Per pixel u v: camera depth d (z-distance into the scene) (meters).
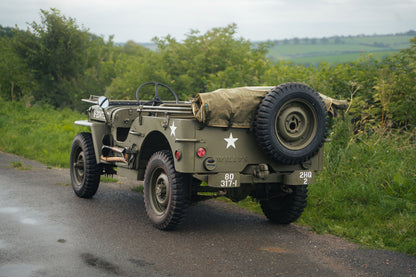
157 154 5.53
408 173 7.12
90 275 3.95
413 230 5.38
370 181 6.97
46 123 16.36
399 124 9.24
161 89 16.05
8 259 4.28
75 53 22.62
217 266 4.28
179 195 5.23
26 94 22.30
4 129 15.00
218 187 5.19
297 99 5.12
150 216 5.61
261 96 5.17
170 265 4.27
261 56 15.88
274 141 5.05
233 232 5.45
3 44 25.28
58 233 5.18
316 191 6.81
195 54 16.83
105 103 6.54
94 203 6.80
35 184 8.09
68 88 22.31
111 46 25.88
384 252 4.80
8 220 5.68
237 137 5.20
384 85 9.12
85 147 6.97
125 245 4.83
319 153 5.63
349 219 5.97
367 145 8.11
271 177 5.38
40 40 23.09
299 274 4.14
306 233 5.46
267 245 4.96
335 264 4.43
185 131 4.97
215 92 5.06
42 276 3.89
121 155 6.43
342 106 5.68
